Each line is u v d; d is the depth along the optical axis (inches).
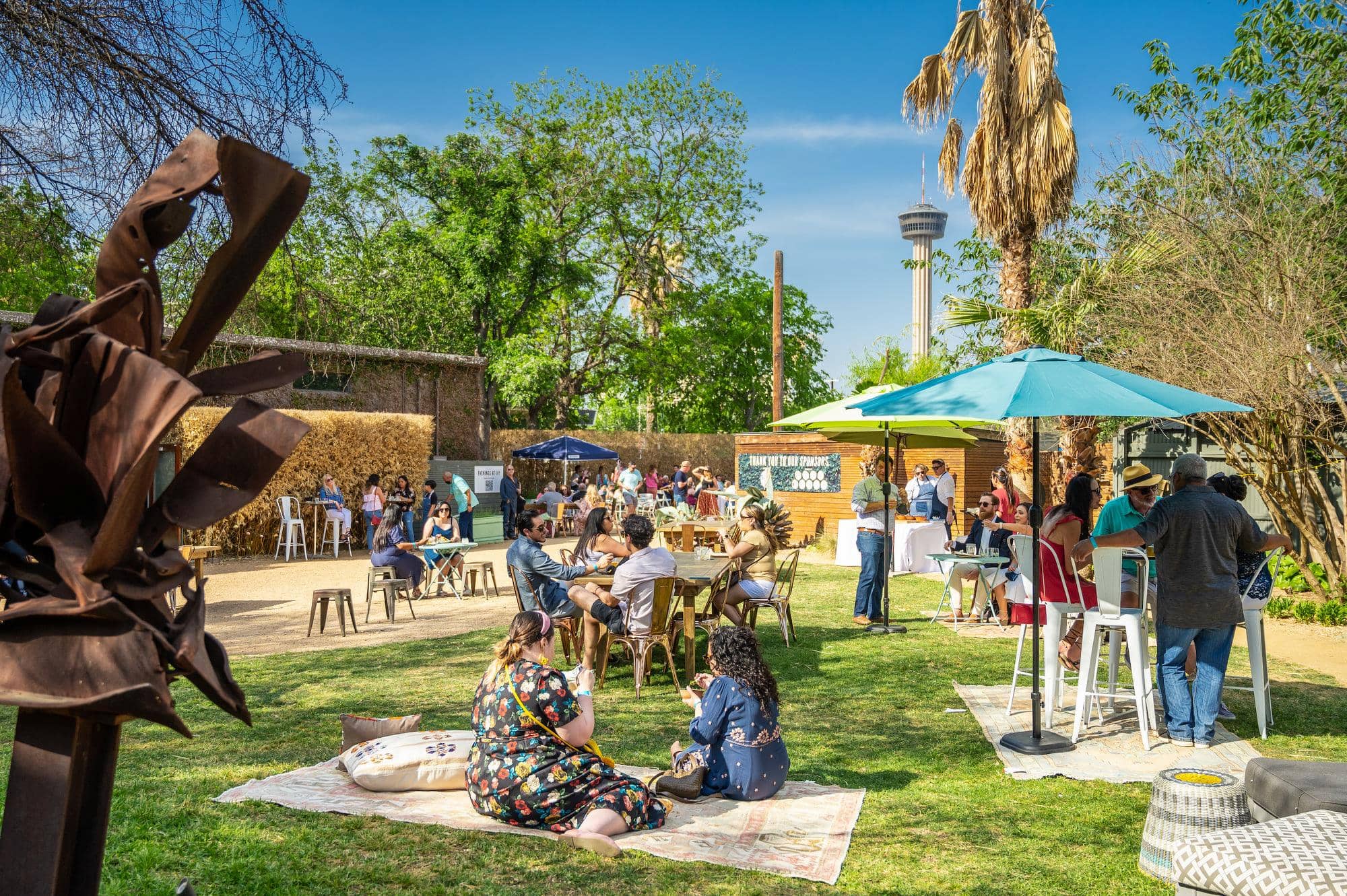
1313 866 125.6
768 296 1686.8
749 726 205.2
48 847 49.0
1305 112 475.8
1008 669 343.9
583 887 158.1
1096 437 634.8
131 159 217.0
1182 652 250.8
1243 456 528.1
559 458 1038.4
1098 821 195.5
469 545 543.2
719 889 158.6
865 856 176.2
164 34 219.1
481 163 1328.7
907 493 664.4
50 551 51.6
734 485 1045.8
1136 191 530.0
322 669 343.9
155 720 47.9
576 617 337.7
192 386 46.9
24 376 54.7
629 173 1427.2
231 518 745.6
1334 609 434.6
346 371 946.7
